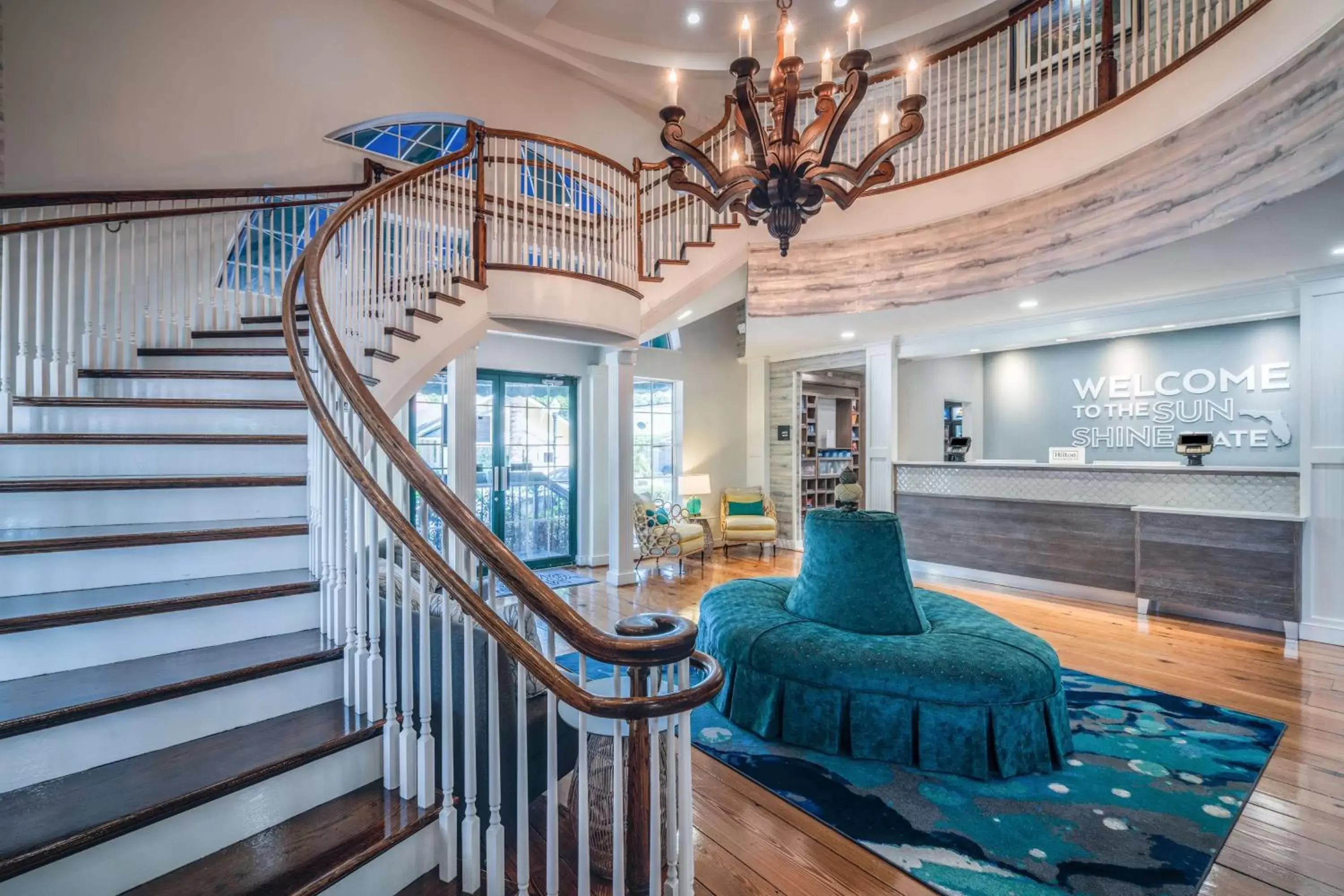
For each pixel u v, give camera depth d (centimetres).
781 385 798
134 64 400
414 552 141
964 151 481
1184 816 216
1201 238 326
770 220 282
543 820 196
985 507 576
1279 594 415
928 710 249
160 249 345
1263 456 510
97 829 111
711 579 608
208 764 135
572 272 448
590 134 633
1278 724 287
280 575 201
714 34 607
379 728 157
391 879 135
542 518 668
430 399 587
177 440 232
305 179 470
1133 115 352
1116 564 496
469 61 554
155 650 164
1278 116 274
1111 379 617
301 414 284
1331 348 396
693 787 240
